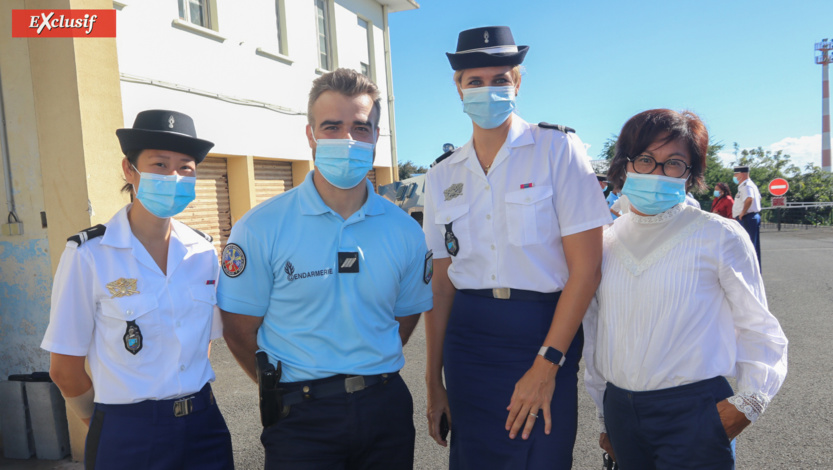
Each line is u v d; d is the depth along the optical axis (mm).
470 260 2195
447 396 2293
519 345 2070
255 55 10406
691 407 1829
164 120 2045
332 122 1868
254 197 10359
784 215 22219
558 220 2076
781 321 6176
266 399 1858
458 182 2268
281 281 1885
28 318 3607
